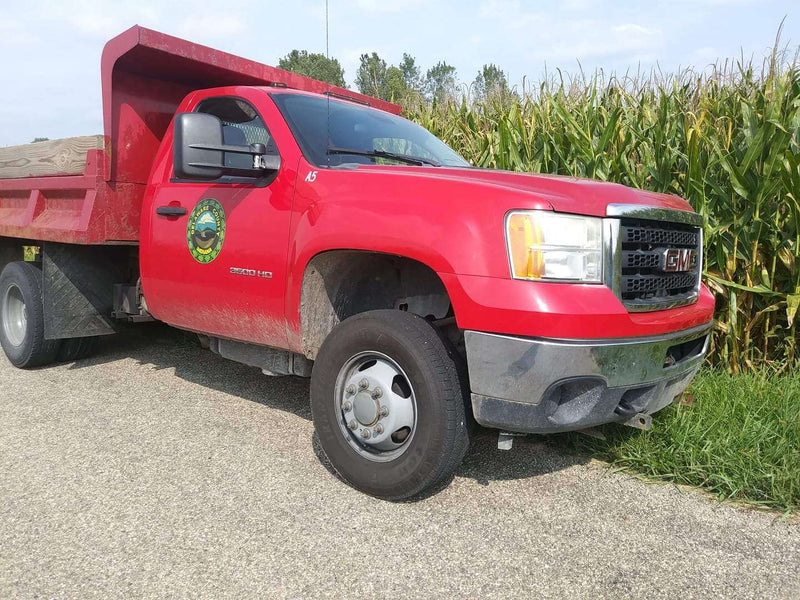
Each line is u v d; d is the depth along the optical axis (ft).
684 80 18.65
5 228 17.94
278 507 9.68
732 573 8.28
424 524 9.30
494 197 8.85
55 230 15.37
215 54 14.17
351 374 10.33
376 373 9.92
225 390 15.37
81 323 16.48
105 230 14.64
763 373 14.60
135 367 17.22
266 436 12.50
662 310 9.64
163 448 11.80
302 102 12.55
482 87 23.80
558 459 11.75
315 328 11.18
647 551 8.75
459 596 7.64
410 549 8.63
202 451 11.70
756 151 14.11
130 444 11.95
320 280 10.95
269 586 7.73
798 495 10.11
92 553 8.33
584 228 8.73
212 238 12.28
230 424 13.10
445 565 8.27
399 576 8.00
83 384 15.67
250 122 12.44
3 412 13.60
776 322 15.39
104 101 14.30
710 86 17.87
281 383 16.03
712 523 9.59
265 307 11.47
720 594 7.82
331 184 10.53
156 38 13.09
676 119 16.60
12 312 17.52
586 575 8.14
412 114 24.93
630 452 11.46
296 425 13.14
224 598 7.48
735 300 14.85
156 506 9.61
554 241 8.55
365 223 9.75
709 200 15.43
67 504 9.61
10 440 12.05
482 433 12.87
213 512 9.48
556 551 8.68
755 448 11.12
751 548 8.91
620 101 19.04
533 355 8.43
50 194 16.21
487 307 8.61
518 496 10.27
